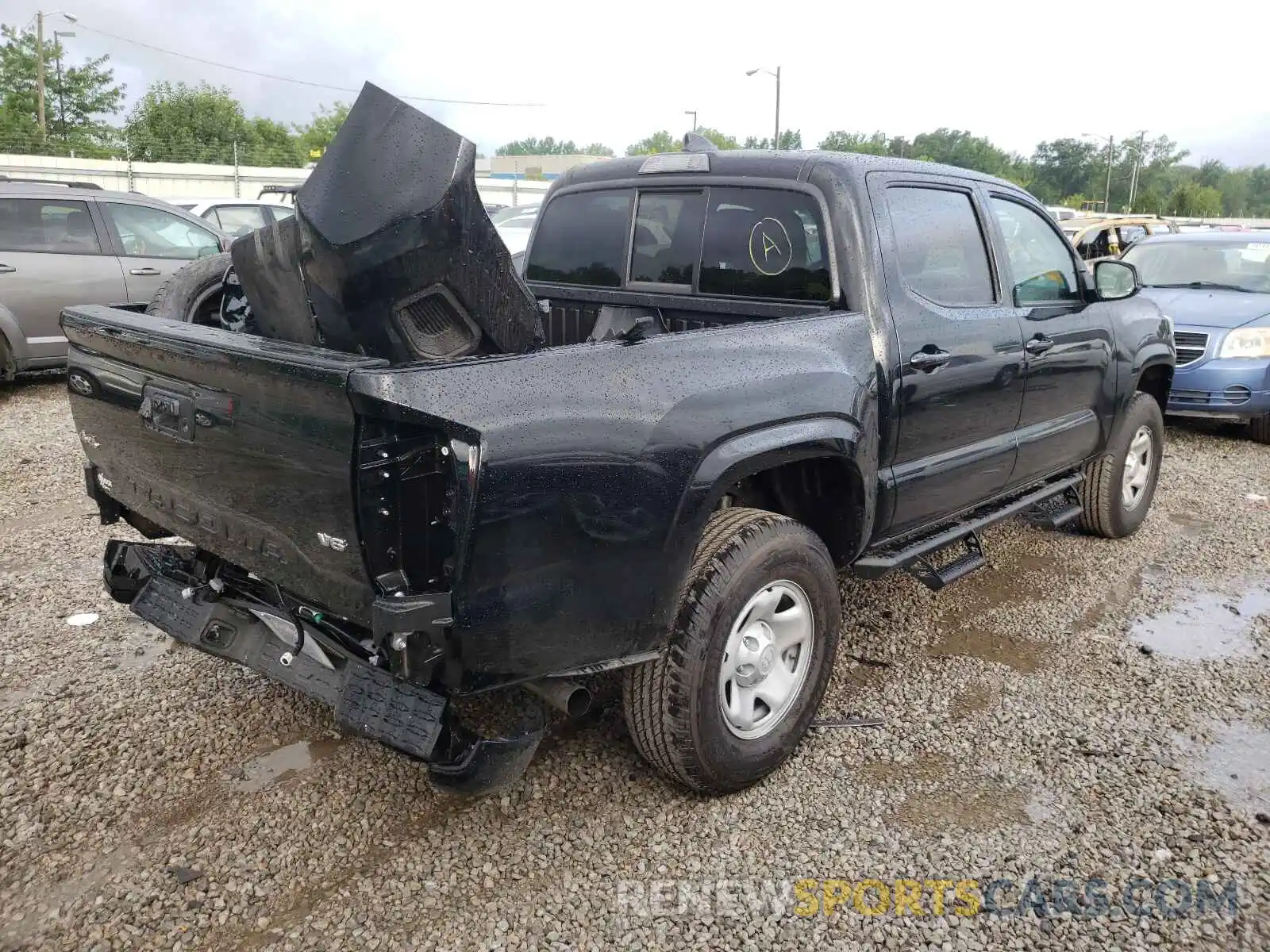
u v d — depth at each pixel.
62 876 2.64
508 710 3.45
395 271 2.36
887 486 3.48
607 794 3.05
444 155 2.37
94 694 3.60
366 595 2.26
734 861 2.75
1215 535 5.84
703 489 2.66
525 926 2.49
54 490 6.12
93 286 9.09
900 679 3.89
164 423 2.69
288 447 2.27
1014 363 4.09
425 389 2.14
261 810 2.94
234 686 3.68
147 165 38.19
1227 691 3.82
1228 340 8.09
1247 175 154.25
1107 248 15.34
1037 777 3.20
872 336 3.34
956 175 3.98
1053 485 4.94
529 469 2.29
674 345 2.71
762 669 3.02
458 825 2.89
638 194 4.04
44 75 51.50
